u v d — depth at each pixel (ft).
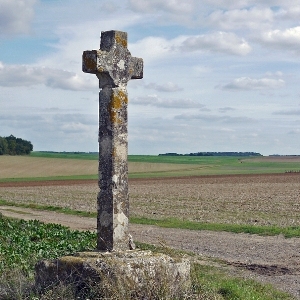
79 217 121.70
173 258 36.81
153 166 495.41
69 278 34.19
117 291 32.19
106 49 38.01
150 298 32.83
